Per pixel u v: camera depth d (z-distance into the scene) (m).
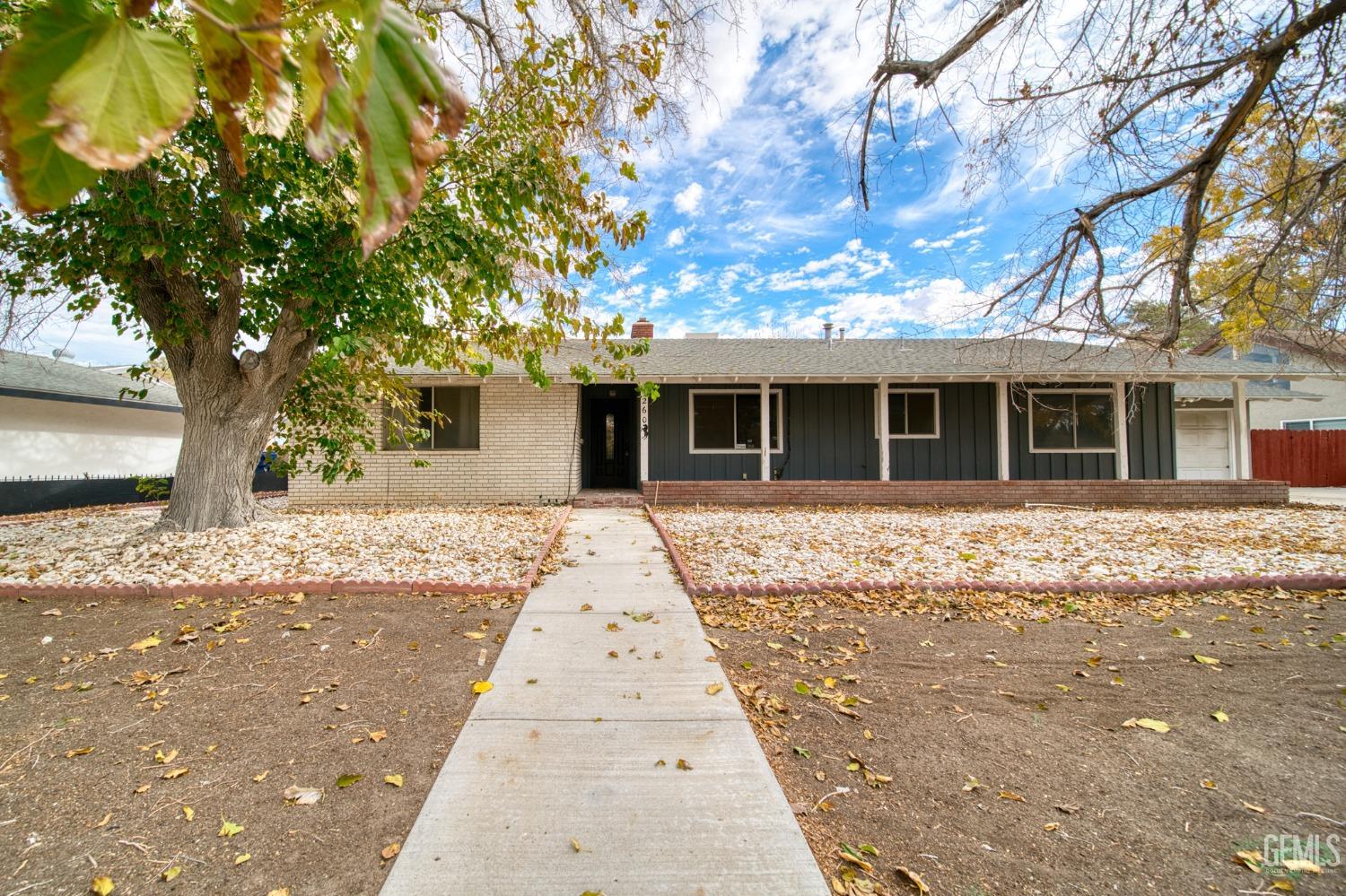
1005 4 3.40
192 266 5.03
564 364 11.09
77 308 6.03
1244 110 3.55
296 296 5.76
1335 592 5.04
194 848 2.05
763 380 11.07
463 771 2.47
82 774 2.45
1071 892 1.91
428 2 5.51
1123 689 3.33
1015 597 4.92
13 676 3.31
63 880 1.91
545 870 1.95
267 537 6.18
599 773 2.47
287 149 4.44
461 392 11.12
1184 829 2.21
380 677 3.35
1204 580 5.15
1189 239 4.04
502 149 5.12
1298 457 15.31
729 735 2.78
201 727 2.81
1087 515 9.31
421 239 5.21
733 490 10.51
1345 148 3.94
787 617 4.45
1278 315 4.25
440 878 1.91
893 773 2.53
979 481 11.16
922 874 1.97
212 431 6.43
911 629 4.24
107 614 4.25
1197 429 14.12
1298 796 2.40
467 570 5.42
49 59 0.49
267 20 0.56
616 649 3.77
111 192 4.59
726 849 2.05
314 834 2.12
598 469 12.95
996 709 3.10
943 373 10.75
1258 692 3.29
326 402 7.60
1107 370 10.19
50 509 10.09
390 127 0.55
